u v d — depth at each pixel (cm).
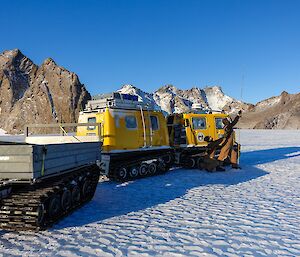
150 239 557
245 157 2072
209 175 1318
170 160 1384
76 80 15125
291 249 516
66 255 484
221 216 702
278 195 923
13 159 524
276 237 571
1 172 527
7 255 480
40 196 556
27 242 534
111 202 837
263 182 1148
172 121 1567
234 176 1292
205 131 1530
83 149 762
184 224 644
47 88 14875
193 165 1521
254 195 923
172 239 558
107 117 1143
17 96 15938
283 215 710
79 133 1231
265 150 2641
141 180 1195
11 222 564
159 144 1313
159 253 496
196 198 884
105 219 677
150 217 694
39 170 541
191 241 549
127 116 1202
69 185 696
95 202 836
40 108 14312
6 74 16462
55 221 626
